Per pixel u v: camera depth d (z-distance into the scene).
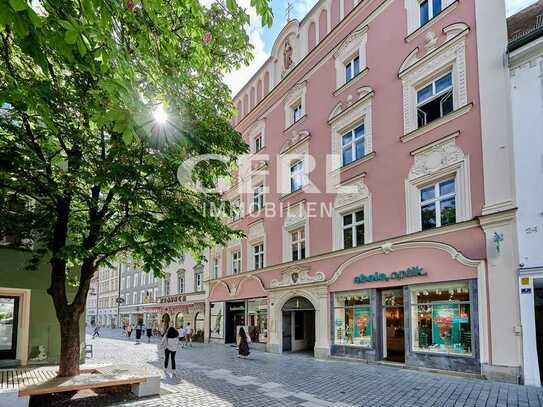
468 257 10.80
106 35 3.68
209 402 7.91
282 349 18.03
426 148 12.57
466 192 11.28
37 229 9.16
